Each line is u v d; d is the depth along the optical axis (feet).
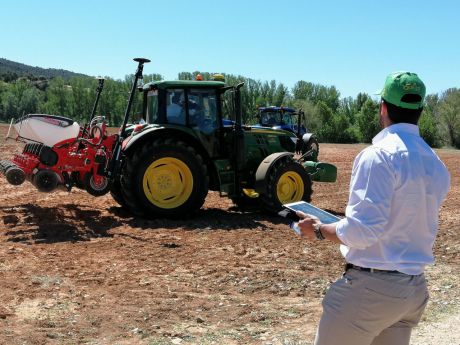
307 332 15.53
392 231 8.53
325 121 187.73
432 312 17.67
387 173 8.36
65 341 14.29
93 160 28.81
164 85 30.89
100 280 19.45
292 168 32.50
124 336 14.76
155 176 30.07
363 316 8.64
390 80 8.89
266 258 23.17
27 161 28.63
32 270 20.36
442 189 8.91
